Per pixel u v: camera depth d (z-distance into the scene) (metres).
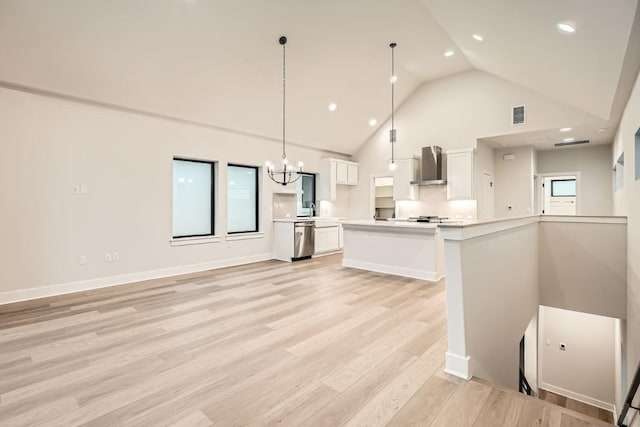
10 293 3.82
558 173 7.66
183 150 5.38
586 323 6.00
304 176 7.98
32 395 1.97
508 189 7.65
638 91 3.18
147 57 4.07
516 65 4.83
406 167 7.42
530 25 3.22
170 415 1.79
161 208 5.12
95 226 4.45
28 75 3.70
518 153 7.50
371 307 3.64
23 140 3.88
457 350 2.25
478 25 3.90
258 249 6.62
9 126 3.79
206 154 5.69
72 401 1.91
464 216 6.89
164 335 2.87
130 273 4.79
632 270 3.74
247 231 6.64
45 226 4.05
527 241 4.05
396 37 5.32
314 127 7.00
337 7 4.43
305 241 6.82
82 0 3.27
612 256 4.30
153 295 4.12
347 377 2.19
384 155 8.09
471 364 2.28
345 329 3.01
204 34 4.09
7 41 3.34
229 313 3.44
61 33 3.47
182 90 4.74
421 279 4.96
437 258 4.95
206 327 3.06
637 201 3.38
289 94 5.79
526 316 4.00
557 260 4.69
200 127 5.61
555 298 4.72
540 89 5.54
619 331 4.89
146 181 4.94
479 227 2.50
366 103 7.09
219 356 2.48
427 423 1.73
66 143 4.20
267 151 6.75
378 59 5.95
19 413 1.80
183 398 1.95
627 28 2.39
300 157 7.51
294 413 1.81
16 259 3.86
